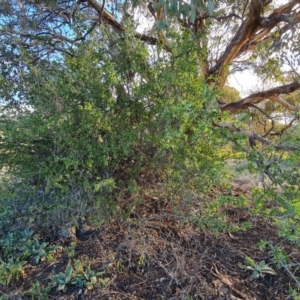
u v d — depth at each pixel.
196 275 2.12
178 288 2.01
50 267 2.28
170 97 2.61
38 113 2.48
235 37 3.90
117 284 2.07
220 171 2.48
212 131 2.17
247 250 2.49
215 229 2.52
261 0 3.45
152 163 2.76
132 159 2.77
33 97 2.60
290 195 1.92
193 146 2.54
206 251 2.43
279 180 1.96
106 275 2.15
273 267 2.25
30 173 2.59
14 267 2.20
